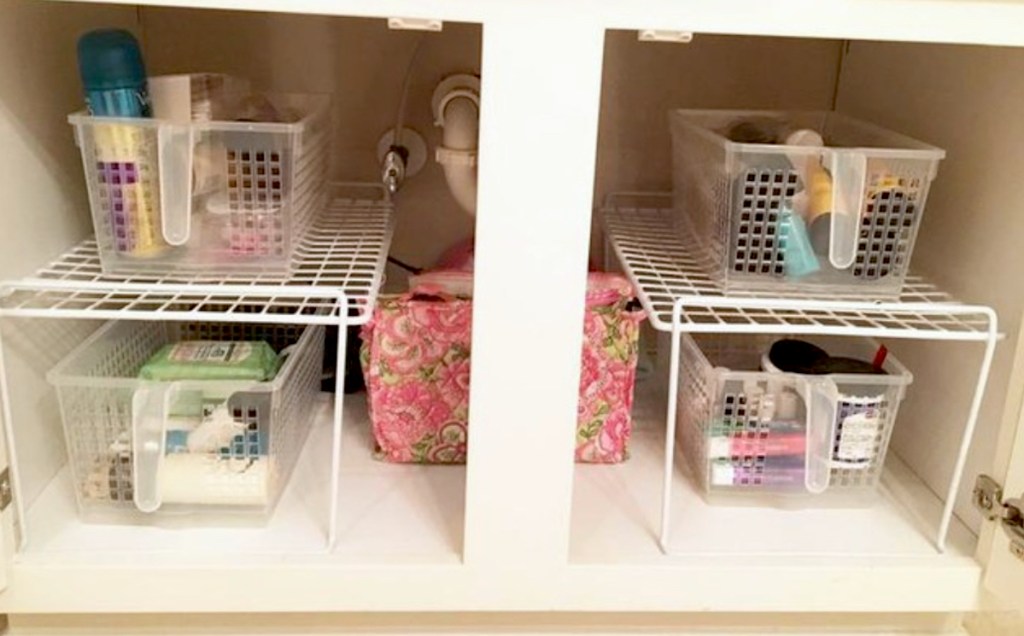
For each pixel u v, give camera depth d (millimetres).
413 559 805
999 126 869
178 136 818
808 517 911
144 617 834
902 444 1053
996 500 829
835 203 861
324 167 1062
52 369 886
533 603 814
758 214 867
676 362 812
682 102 1236
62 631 835
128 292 812
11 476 787
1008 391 823
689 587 818
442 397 957
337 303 845
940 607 851
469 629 854
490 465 776
